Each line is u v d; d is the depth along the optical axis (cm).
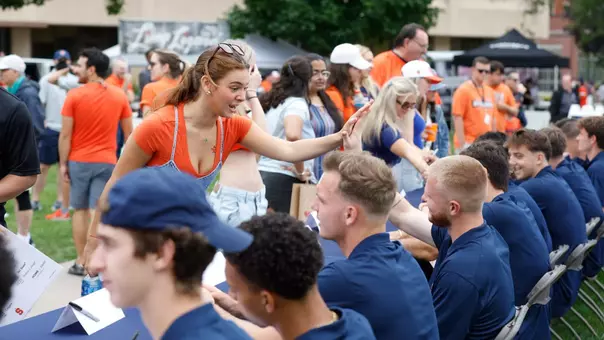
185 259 192
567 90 1750
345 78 714
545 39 4353
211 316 198
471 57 2088
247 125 386
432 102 817
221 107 359
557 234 551
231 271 233
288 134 627
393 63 852
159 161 365
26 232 751
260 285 229
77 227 712
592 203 636
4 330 315
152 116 361
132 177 194
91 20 2941
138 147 360
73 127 705
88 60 700
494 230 391
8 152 416
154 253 190
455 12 3625
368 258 297
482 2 3716
